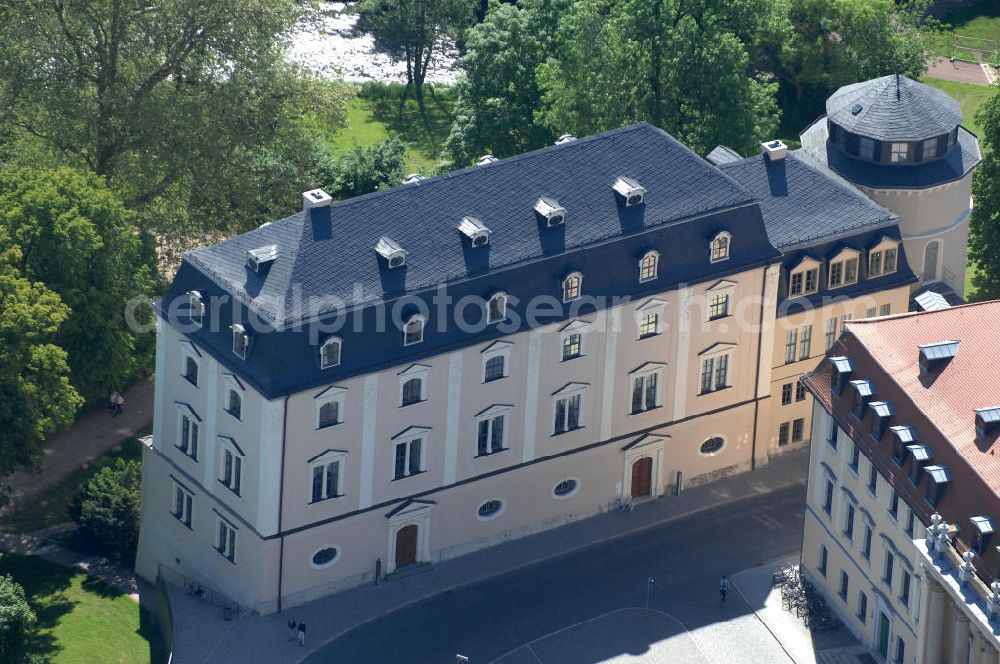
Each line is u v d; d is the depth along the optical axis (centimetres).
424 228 15538
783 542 16712
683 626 15700
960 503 13775
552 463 16550
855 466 15262
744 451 17575
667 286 16350
